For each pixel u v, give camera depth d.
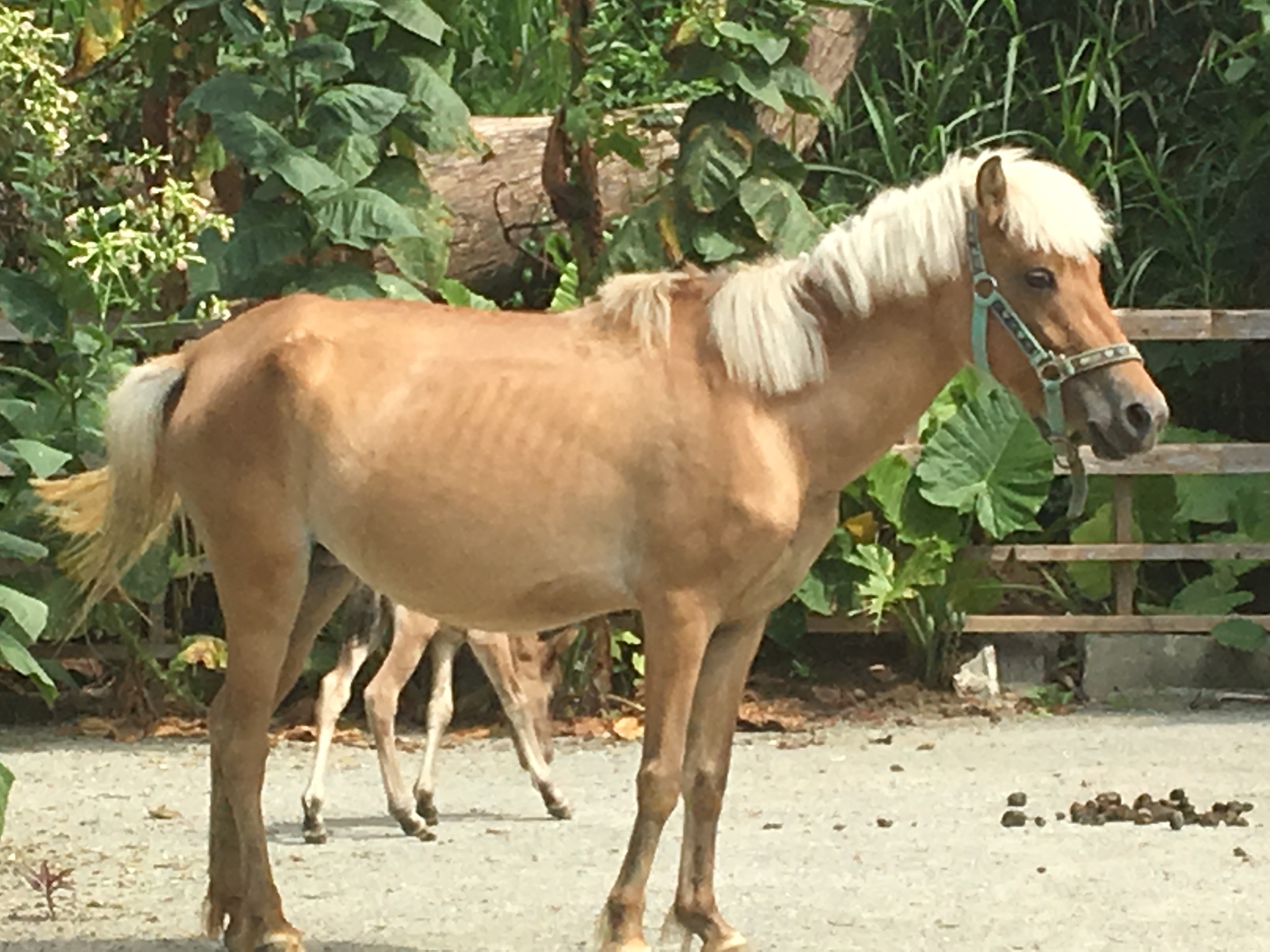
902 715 9.77
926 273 4.86
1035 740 9.01
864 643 10.75
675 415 4.80
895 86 12.58
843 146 12.63
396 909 5.79
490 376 4.92
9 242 7.76
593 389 4.86
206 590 10.23
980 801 7.55
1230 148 12.28
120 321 8.94
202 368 5.20
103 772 8.27
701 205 9.02
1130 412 4.75
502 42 12.18
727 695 5.08
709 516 4.75
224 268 7.87
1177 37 12.77
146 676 9.54
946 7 13.23
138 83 9.34
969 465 10.04
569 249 10.41
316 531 5.06
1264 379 11.88
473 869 6.38
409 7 8.17
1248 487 10.38
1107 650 10.16
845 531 9.99
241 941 5.05
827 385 4.89
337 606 5.47
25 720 9.69
